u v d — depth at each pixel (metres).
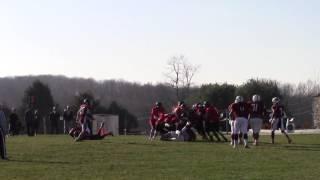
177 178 29.14
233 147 49.59
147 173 31.31
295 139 63.47
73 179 29.02
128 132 131.12
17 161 38.25
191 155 41.84
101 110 160.50
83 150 46.44
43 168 33.91
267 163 35.97
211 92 134.00
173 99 158.00
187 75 140.38
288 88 184.88
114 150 46.44
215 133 60.03
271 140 60.19
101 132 64.56
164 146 50.97
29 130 80.50
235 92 134.12
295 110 167.75
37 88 170.38
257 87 132.38
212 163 36.12
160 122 61.56
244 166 34.28
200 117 60.03
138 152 44.50
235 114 49.53
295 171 31.70
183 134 60.03
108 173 31.41
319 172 31.20
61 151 45.59
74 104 158.62
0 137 39.88
